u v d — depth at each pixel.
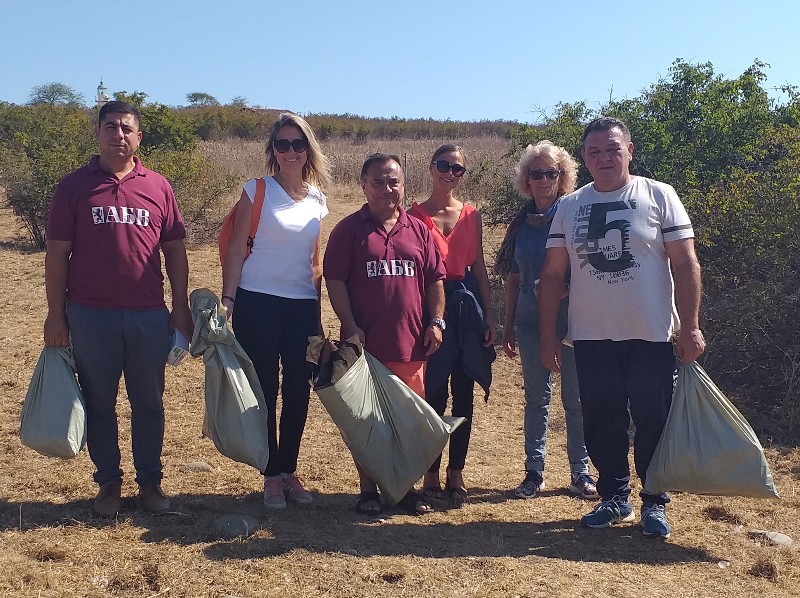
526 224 5.07
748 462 4.10
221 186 14.18
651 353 4.28
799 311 6.63
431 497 4.89
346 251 4.46
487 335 4.75
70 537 4.03
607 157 4.22
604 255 4.23
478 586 3.70
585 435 4.54
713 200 7.58
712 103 9.45
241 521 4.23
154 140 17.11
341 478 5.22
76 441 4.14
